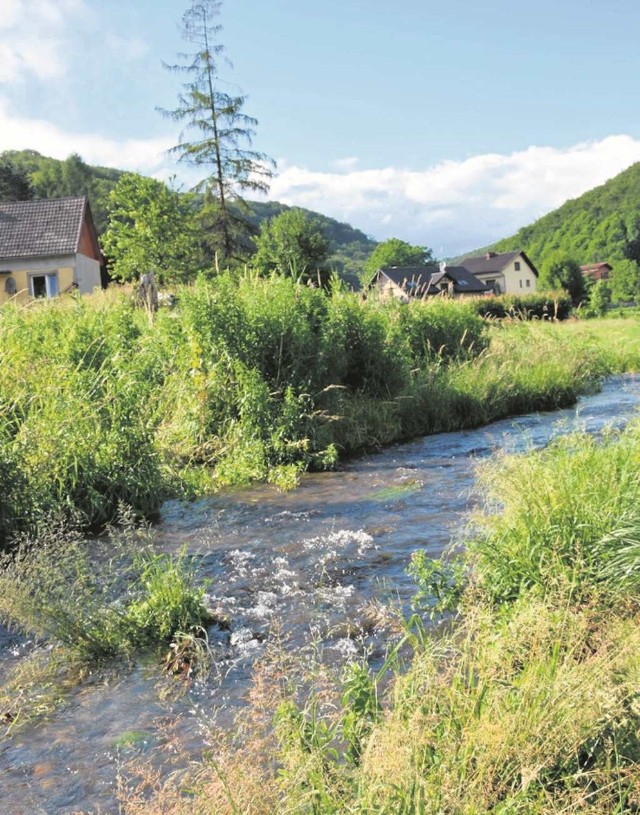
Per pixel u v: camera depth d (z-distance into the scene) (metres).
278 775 2.78
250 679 3.96
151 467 7.64
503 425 11.71
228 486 8.45
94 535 6.77
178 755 3.29
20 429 7.29
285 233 45.28
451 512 6.83
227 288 10.48
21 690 3.98
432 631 4.20
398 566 5.49
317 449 9.62
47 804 3.02
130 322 11.54
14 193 77.44
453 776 2.41
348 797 2.48
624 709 2.69
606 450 5.25
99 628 4.39
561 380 13.50
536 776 2.39
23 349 9.04
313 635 4.41
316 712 3.16
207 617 4.68
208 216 34.91
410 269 86.06
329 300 12.16
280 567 5.67
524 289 102.38
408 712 2.77
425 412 11.76
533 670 2.91
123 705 3.78
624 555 4.02
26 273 40.34
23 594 4.50
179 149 34.25
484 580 4.37
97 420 7.61
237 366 9.99
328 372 11.00
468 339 16.31
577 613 3.55
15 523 6.47
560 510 4.49
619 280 116.81
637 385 15.32
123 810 2.93
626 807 2.46
